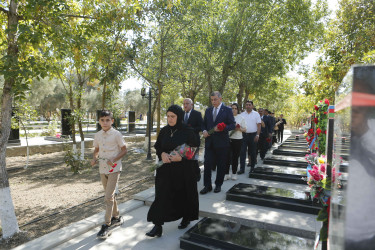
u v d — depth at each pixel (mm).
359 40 10570
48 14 4125
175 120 3559
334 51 11992
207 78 13148
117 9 5609
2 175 3705
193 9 9711
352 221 818
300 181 6266
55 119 21516
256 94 19656
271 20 13555
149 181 7020
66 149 8336
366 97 811
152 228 3797
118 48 6609
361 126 813
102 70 7215
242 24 12469
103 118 3691
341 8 11609
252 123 7738
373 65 807
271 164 8805
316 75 12930
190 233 3395
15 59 3607
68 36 4168
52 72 4652
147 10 6836
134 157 11516
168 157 3404
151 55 10445
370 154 805
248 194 4875
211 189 5586
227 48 11930
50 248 3342
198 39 10820
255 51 12898
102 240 3586
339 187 1064
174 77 14180
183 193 3680
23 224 4191
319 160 3322
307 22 13992
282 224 3814
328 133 2889
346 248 820
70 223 4246
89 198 5629
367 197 805
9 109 3957
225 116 5398
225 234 3355
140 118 42375
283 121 18078
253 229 3521
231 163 6676
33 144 12477
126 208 4668
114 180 3723
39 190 6309
